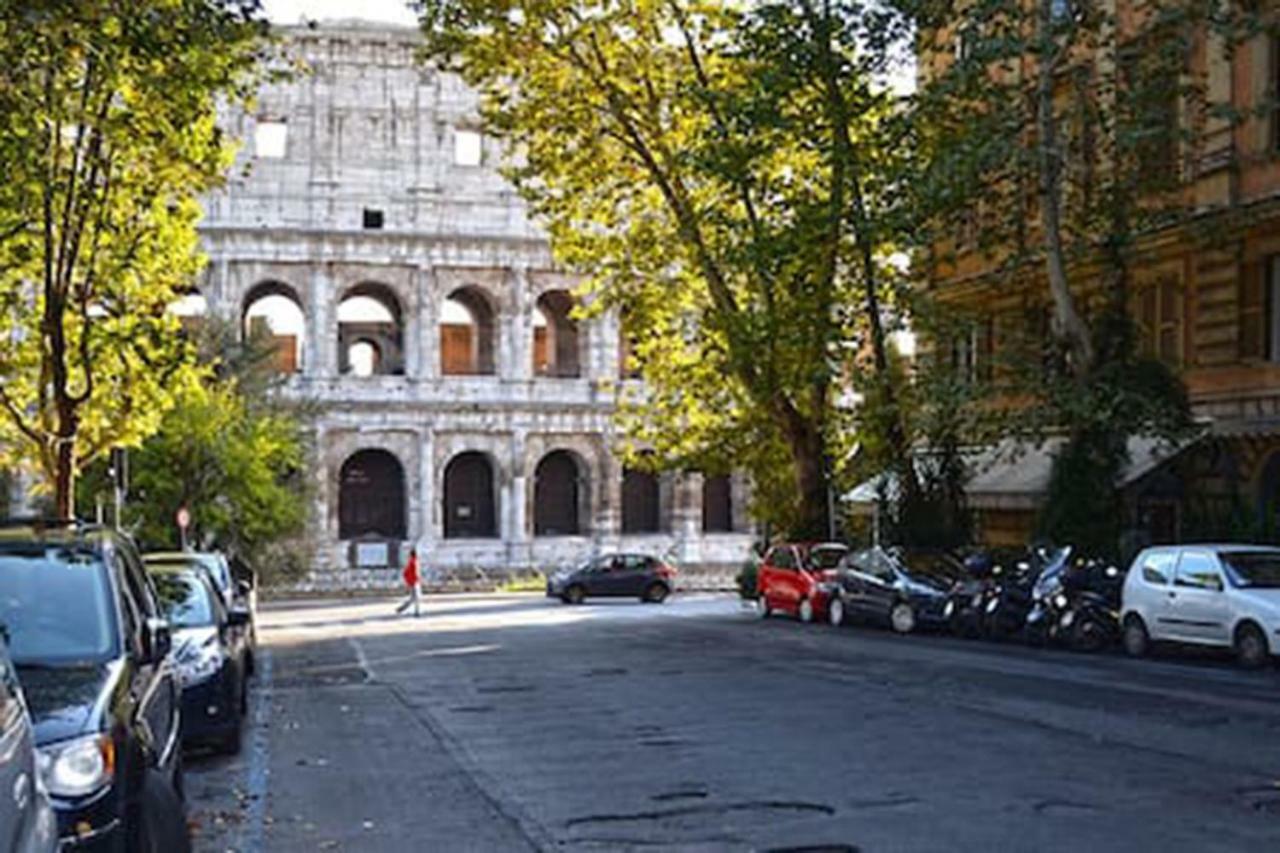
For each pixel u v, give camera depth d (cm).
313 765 1630
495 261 7819
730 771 1458
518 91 4562
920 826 1164
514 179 4406
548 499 8256
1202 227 3297
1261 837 1096
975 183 3266
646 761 1547
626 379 8094
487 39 4125
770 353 3869
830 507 4372
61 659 948
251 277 7512
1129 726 1689
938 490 3881
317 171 7631
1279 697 1988
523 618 4731
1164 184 3238
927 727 1716
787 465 4616
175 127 2470
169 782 970
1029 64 3909
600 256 4441
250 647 2683
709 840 1150
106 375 3450
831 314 3850
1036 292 4059
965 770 1412
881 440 3950
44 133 2559
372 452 7906
